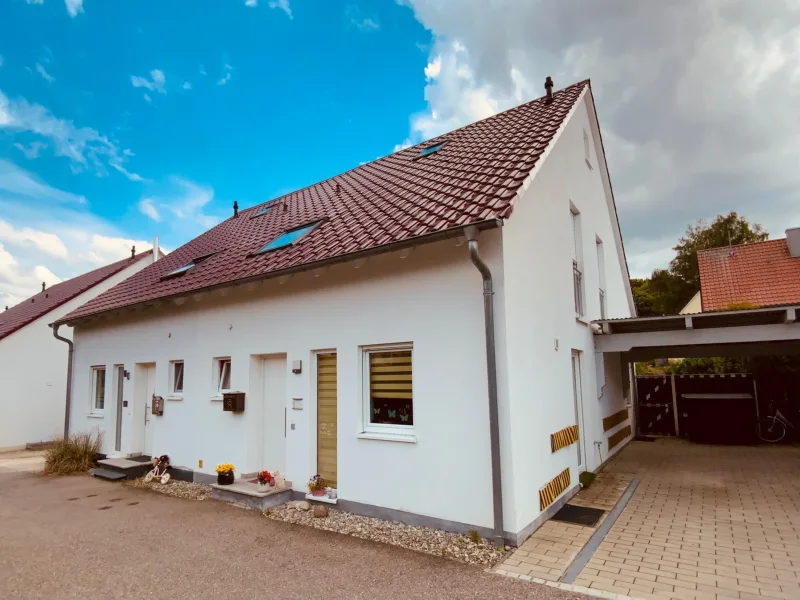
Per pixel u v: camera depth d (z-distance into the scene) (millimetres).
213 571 4766
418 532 5621
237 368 8469
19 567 5004
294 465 7371
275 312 7887
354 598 4094
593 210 11000
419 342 5996
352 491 6516
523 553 4945
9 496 8391
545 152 6555
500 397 5305
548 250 7145
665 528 5711
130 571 4828
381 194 8797
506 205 5121
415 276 6121
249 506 7188
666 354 11898
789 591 4055
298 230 9227
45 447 15102
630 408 13617
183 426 9484
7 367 15211
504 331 5352
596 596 4008
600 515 6195
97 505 7637
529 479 5578
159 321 10414
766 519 6027
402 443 6047
